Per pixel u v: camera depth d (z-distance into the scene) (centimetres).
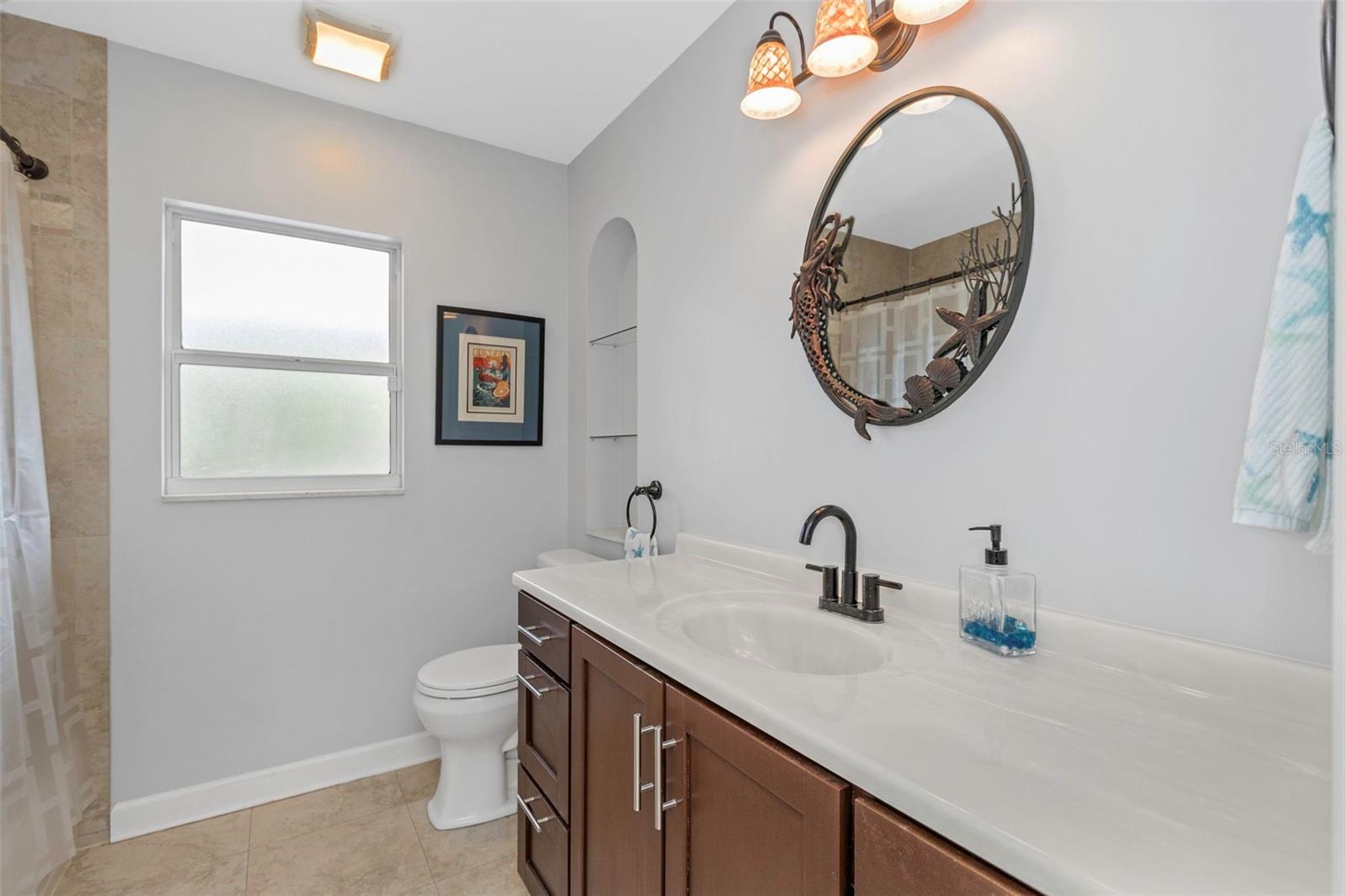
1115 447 88
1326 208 61
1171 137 82
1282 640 73
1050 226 96
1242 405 76
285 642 206
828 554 137
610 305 252
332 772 212
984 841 50
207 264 203
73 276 175
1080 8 92
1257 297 74
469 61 192
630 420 248
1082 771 59
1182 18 81
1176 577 82
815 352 137
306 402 218
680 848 91
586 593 135
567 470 263
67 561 173
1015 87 101
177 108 190
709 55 176
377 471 229
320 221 213
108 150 180
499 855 173
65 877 163
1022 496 100
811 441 142
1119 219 88
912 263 117
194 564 192
